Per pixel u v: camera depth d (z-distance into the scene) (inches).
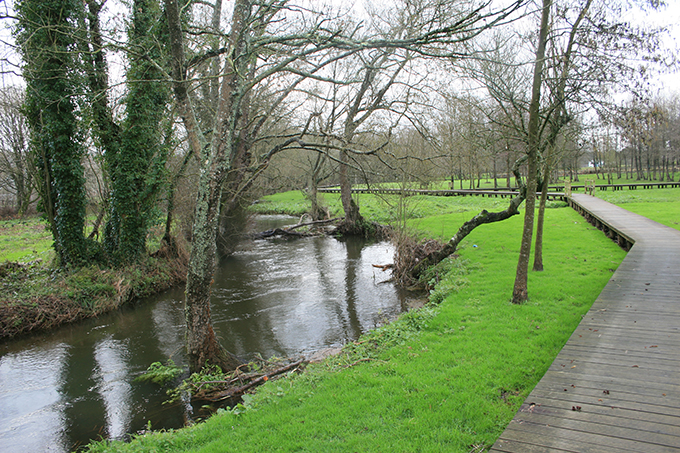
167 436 182.7
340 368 244.4
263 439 169.9
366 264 642.2
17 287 453.1
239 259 719.7
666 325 231.6
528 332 265.9
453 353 244.4
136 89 488.1
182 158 622.8
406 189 566.3
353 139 762.2
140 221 546.6
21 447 215.0
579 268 421.7
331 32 253.0
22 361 339.0
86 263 510.6
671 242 470.9
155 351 346.6
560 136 418.9
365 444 159.2
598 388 167.6
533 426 145.1
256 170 413.4
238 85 263.3
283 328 378.0
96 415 245.8
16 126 1019.3
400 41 226.8
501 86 329.7
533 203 315.0
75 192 500.7
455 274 451.8
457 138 509.7
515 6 190.2
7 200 1318.9
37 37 420.8
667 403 151.9
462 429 165.2
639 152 1875.0
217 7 406.9
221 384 259.4
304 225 1008.2
